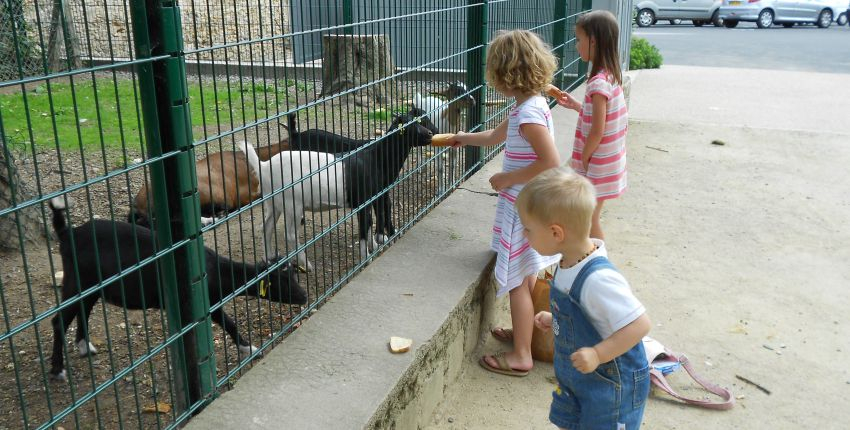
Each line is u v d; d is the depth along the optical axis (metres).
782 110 10.38
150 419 2.94
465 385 3.46
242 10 8.05
